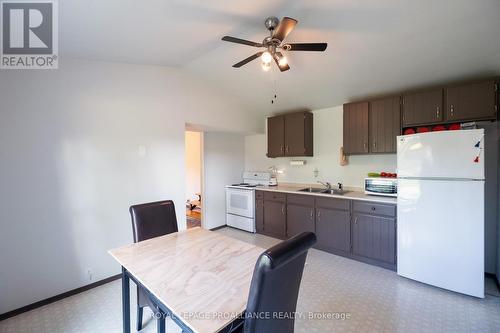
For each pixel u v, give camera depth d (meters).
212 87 3.65
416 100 2.79
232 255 1.57
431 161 2.35
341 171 3.76
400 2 1.76
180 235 1.98
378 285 2.46
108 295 2.34
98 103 2.50
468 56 2.28
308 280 2.58
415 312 2.02
